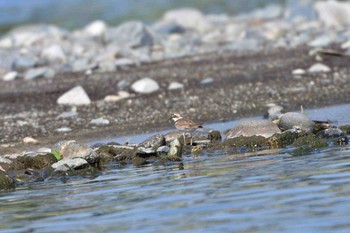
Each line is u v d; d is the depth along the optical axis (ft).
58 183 83.56
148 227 59.88
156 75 147.74
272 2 296.51
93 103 131.13
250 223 58.18
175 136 99.96
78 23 290.56
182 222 60.23
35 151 100.27
